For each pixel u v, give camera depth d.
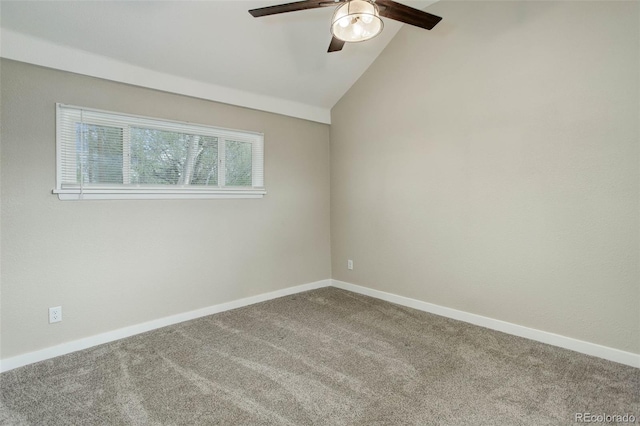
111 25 2.37
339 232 4.19
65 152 2.46
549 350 2.43
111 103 2.63
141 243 2.82
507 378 2.07
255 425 1.67
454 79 3.00
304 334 2.76
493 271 2.81
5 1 2.05
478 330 2.82
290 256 3.91
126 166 2.74
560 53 2.41
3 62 2.20
